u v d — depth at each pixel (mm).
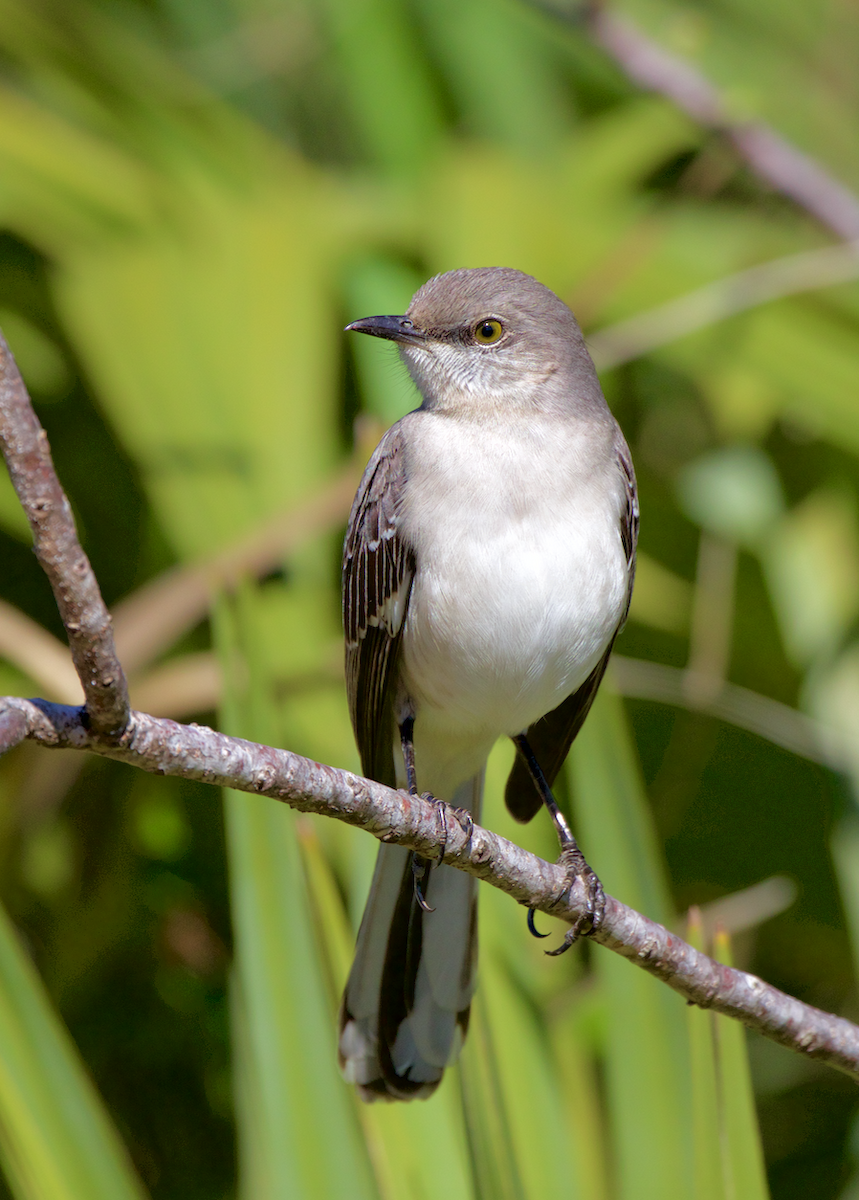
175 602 7852
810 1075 9758
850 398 9391
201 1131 9523
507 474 7180
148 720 4578
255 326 9211
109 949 9766
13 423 3883
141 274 9336
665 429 11125
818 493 10672
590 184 10367
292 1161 6160
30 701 4355
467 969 6957
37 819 9250
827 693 9266
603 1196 7008
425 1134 6691
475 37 10984
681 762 10195
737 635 10492
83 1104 6156
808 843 10227
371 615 7535
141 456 8734
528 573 7074
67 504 4008
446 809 6652
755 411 10281
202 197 9742
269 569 8820
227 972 9688
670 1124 6527
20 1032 6141
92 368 9000
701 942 6203
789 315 9469
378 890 7035
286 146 10492
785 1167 9516
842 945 10336
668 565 10711
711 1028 6023
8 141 9547
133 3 10914
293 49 10961
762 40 11039
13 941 6238
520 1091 6859
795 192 9750
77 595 4066
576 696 7914
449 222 9750
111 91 9805
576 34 10172
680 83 9867
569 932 6797
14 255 10562
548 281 9641
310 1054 6262
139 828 9867
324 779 5078
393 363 9164
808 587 9867
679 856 10305
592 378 7793
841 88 10945
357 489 7781
